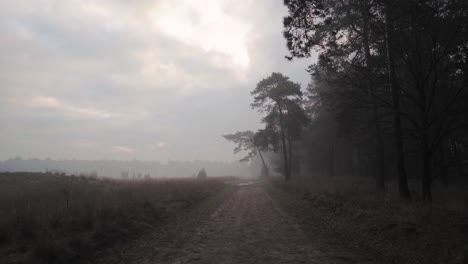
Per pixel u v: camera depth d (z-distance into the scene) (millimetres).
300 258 7539
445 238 7453
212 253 8172
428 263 6617
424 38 13609
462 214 9023
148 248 8883
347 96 16391
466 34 12883
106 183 27000
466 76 14195
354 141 31734
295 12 11141
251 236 10188
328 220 12508
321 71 16906
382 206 12078
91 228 9789
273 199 22375
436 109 16141
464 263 6109
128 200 13938
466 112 14078
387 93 16000
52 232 8648
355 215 11773
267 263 7184
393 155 27922
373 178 32844
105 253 8328
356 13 13719
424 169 14430
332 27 13883
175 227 12094
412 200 13438
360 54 16109
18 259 6871
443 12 12430
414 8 11430
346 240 9328
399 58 15312
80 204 11773
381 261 7164
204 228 11812
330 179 30406
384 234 8930
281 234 10430
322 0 11680
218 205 19312
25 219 9008
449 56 14586
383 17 12992
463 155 19141
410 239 8031
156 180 29500
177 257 7883
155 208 14812
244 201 21547
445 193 17734
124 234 10086
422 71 14664
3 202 12352
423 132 14359
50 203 11984
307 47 11727
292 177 42875
